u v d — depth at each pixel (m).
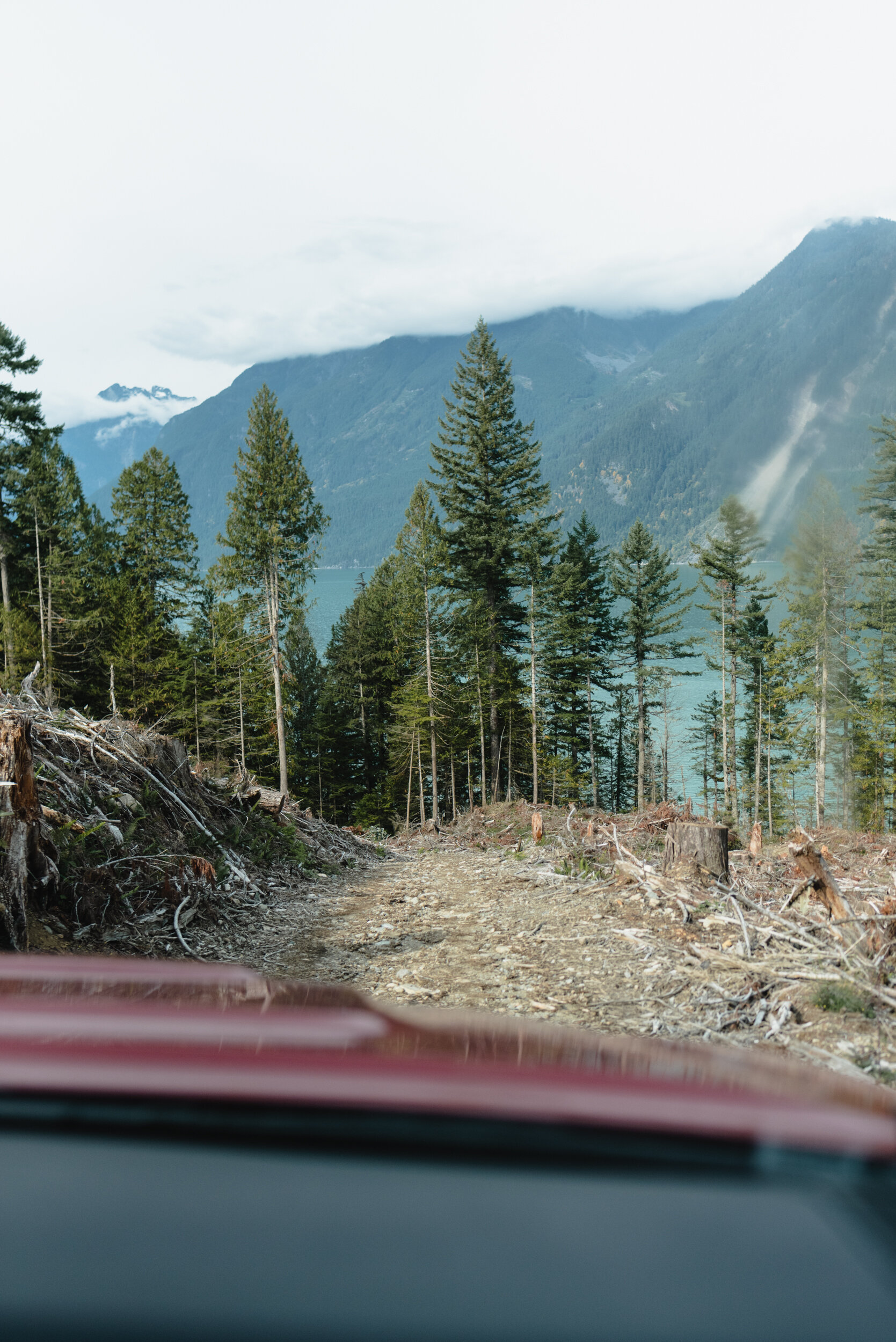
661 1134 0.61
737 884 10.26
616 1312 0.41
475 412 50.28
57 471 45.72
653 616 60.06
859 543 39.16
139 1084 0.67
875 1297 0.43
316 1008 1.23
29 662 39.47
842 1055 5.42
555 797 54.62
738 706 67.81
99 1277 0.42
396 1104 0.63
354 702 64.69
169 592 55.44
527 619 51.88
